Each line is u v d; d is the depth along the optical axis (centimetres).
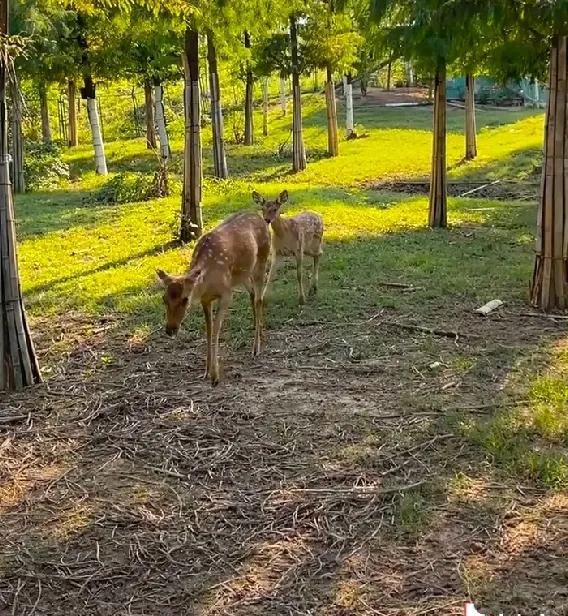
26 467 507
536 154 2270
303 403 589
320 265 1030
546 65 889
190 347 732
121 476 489
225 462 500
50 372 680
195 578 382
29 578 386
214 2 1105
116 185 1823
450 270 987
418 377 632
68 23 1945
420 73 1256
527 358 663
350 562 388
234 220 691
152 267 1049
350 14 1797
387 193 1811
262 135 3256
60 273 1052
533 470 465
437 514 427
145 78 2309
